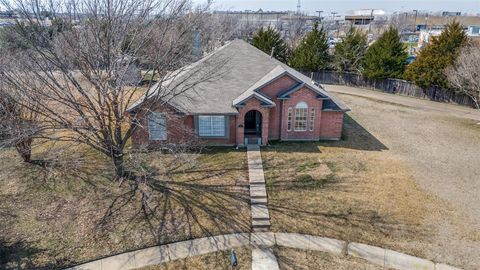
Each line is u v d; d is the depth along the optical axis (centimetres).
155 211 1642
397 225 1557
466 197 1795
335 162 2161
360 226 1549
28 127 1614
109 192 1797
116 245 1429
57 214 1619
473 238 1475
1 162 2102
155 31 1716
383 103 3712
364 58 4631
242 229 1534
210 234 1500
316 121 2456
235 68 2611
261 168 2058
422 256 1375
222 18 5269
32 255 1366
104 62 1595
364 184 1900
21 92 1709
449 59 3700
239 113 2288
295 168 2067
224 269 1316
